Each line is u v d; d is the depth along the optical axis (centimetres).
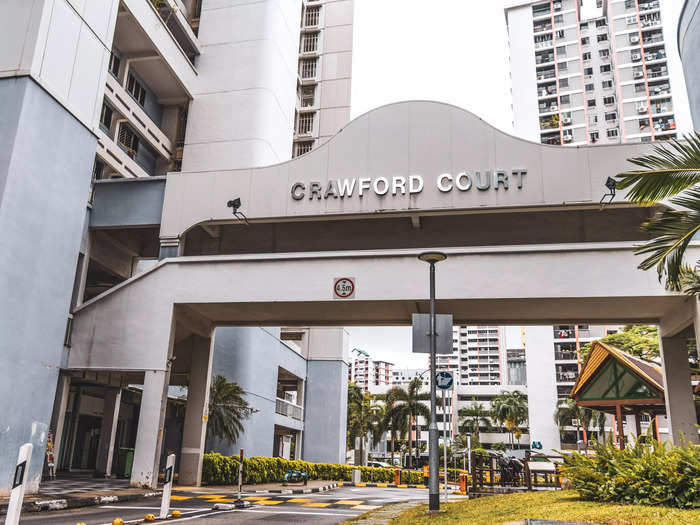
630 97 8675
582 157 1833
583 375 2094
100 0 1895
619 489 872
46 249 1620
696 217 1051
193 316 2062
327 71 5091
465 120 1933
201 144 2952
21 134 1534
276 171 2009
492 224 2041
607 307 1794
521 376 13588
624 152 1816
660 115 8469
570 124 8931
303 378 4109
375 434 6950
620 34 9000
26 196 1548
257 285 1862
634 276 1662
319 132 4897
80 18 1788
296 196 1966
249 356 2984
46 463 1897
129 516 1114
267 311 2009
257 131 2936
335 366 4197
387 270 1798
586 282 1681
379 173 1933
